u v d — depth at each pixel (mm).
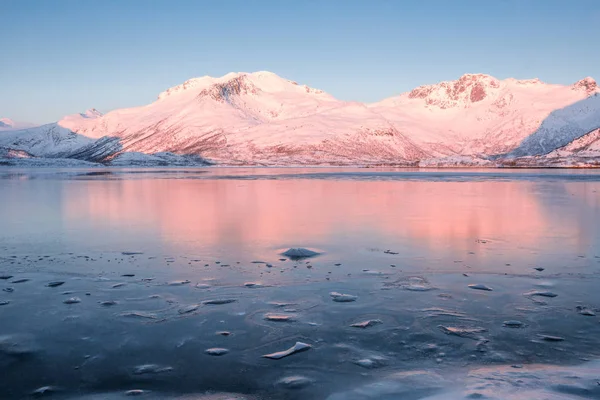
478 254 14461
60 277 11969
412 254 14492
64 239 17172
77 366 7254
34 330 8555
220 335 8312
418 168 150750
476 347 7742
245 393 6492
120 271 12539
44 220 22359
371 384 6633
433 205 28719
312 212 25219
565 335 8188
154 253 14742
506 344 7848
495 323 8750
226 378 6879
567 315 9109
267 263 13391
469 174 88938
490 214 24094
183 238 17328
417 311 9391
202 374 6992
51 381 6824
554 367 7035
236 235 17922
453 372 6934
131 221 21875
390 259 13836
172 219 22531
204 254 14578
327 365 7215
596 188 45125
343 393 6422
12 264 13328
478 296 10297
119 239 17141
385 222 21312
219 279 11750
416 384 6594
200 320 8984
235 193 39062
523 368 7027
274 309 9562
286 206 28391
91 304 9898
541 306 9633
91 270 12648
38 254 14625
